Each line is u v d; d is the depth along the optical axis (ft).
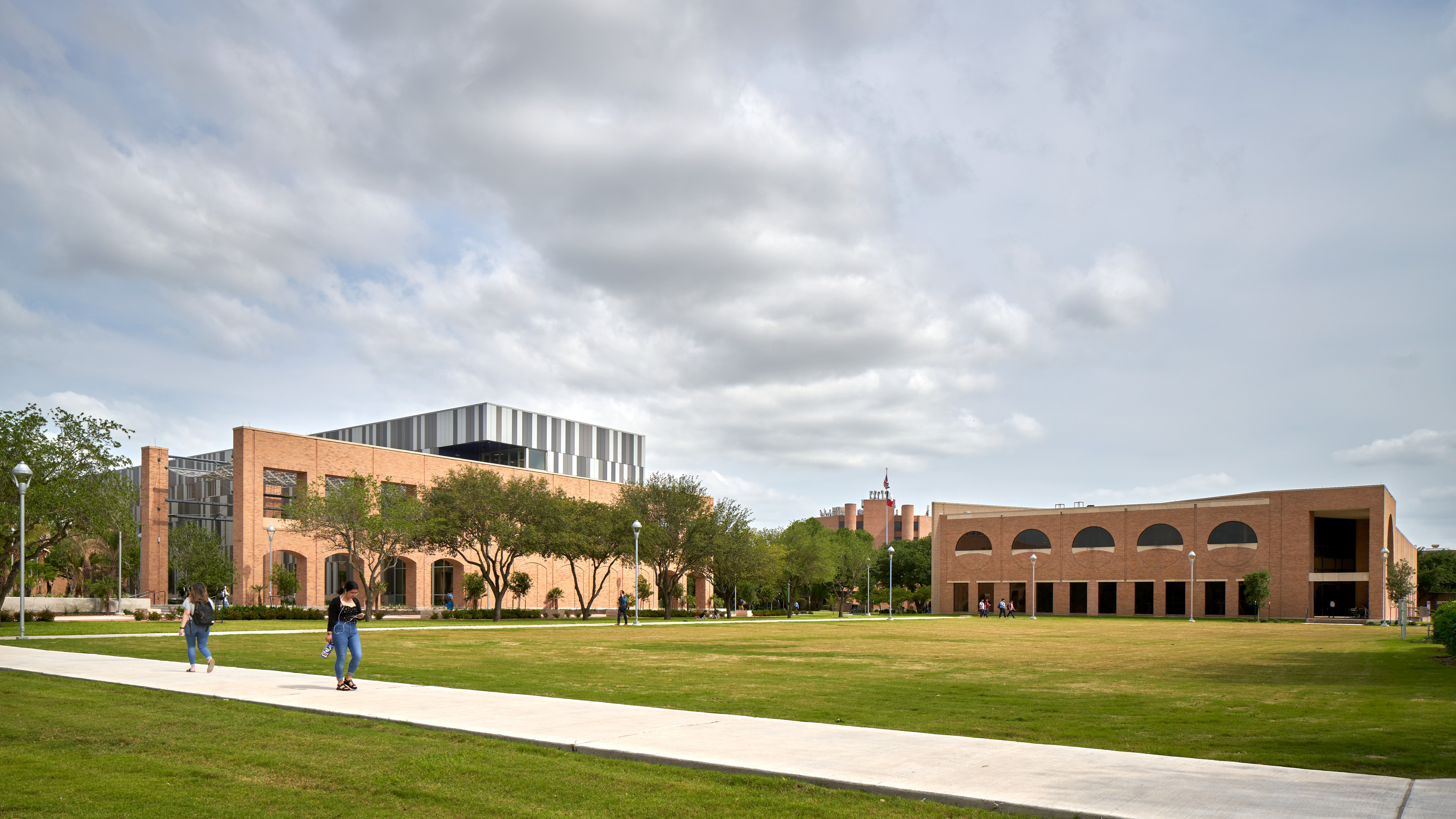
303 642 94.02
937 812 24.26
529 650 91.61
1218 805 24.12
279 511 215.72
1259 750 33.99
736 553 228.02
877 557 405.39
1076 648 105.19
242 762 29.66
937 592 327.06
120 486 136.98
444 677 59.77
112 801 24.50
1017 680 64.59
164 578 224.94
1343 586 262.67
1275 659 86.43
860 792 26.43
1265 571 248.93
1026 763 29.66
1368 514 257.14
